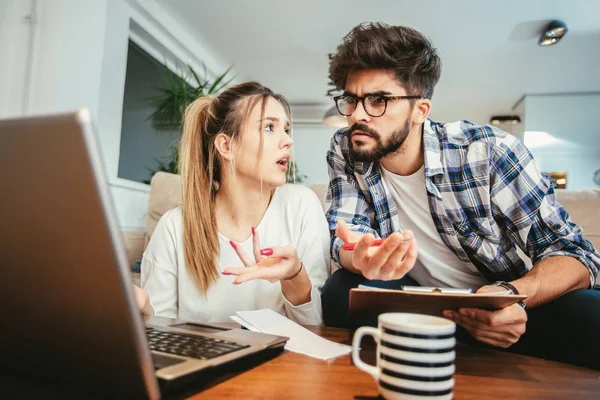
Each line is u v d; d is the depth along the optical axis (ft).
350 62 3.52
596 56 12.02
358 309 2.30
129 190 8.95
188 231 3.86
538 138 15.17
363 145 3.60
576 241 3.43
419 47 3.56
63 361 1.37
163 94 10.91
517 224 3.66
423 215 4.08
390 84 3.45
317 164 18.29
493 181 3.68
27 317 1.32
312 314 3.28
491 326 2.38
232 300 3.81
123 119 9.51
